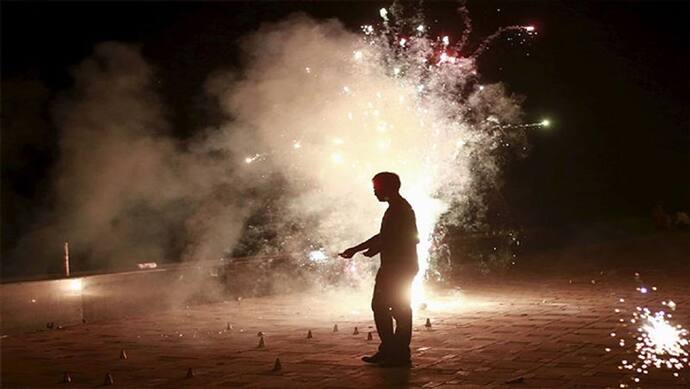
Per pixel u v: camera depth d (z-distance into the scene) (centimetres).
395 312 824
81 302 1167
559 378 749
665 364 802
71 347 977
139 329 1108
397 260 827
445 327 1052
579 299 1317
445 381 750
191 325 1134
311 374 792
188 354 915
